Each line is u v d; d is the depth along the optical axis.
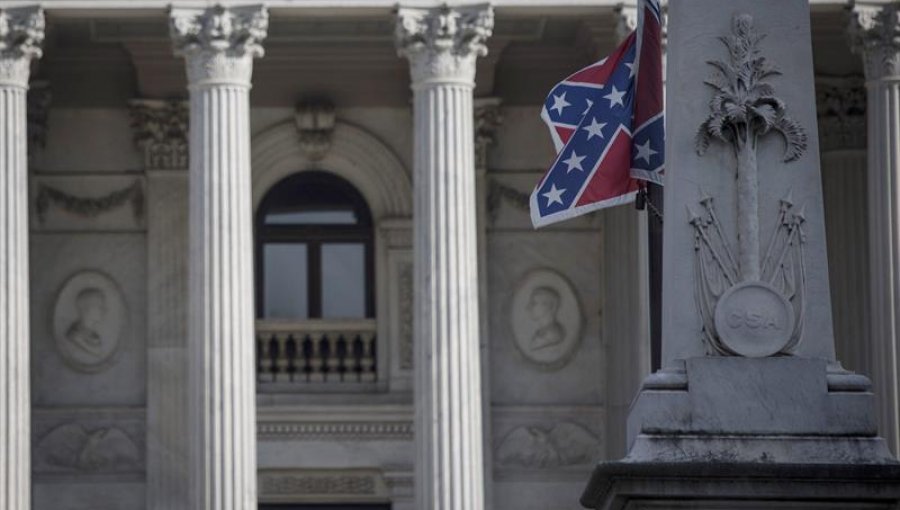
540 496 83.19
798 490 25.42
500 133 84.12
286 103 84.31
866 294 81.69
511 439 83.44
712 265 26.75
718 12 27.11
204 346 72.81
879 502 25.38
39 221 83.56
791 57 27.03
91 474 82.69
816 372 26.12
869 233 76.69
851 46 75.88
